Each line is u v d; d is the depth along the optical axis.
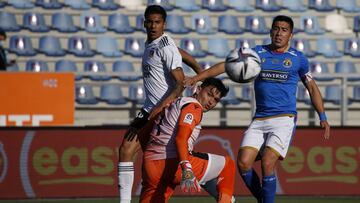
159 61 25.84
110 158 38.78
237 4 58.22
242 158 26.92
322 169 39.81
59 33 55.41
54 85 41.78
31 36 54.72
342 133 40.03
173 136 21.62
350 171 40.00
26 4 56.81
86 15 55.97
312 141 39.78
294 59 27.05
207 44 55.62
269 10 58.06
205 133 39.19
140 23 56.31
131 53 54.56
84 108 49.19
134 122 26.41
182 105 21.53
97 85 50.28
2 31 47.53
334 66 55.31
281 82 26.98
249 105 50.12
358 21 58.59
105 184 38.72
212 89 22.09
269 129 27.02
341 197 39.44
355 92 53.06
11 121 41.31
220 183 22.56
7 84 41.34
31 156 38.38
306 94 51.00
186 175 20.42
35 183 38.34
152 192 22.11
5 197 38.03
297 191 39.59
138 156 38.38
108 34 55.81
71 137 38.59
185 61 27.61
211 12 57.69
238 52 24.14
